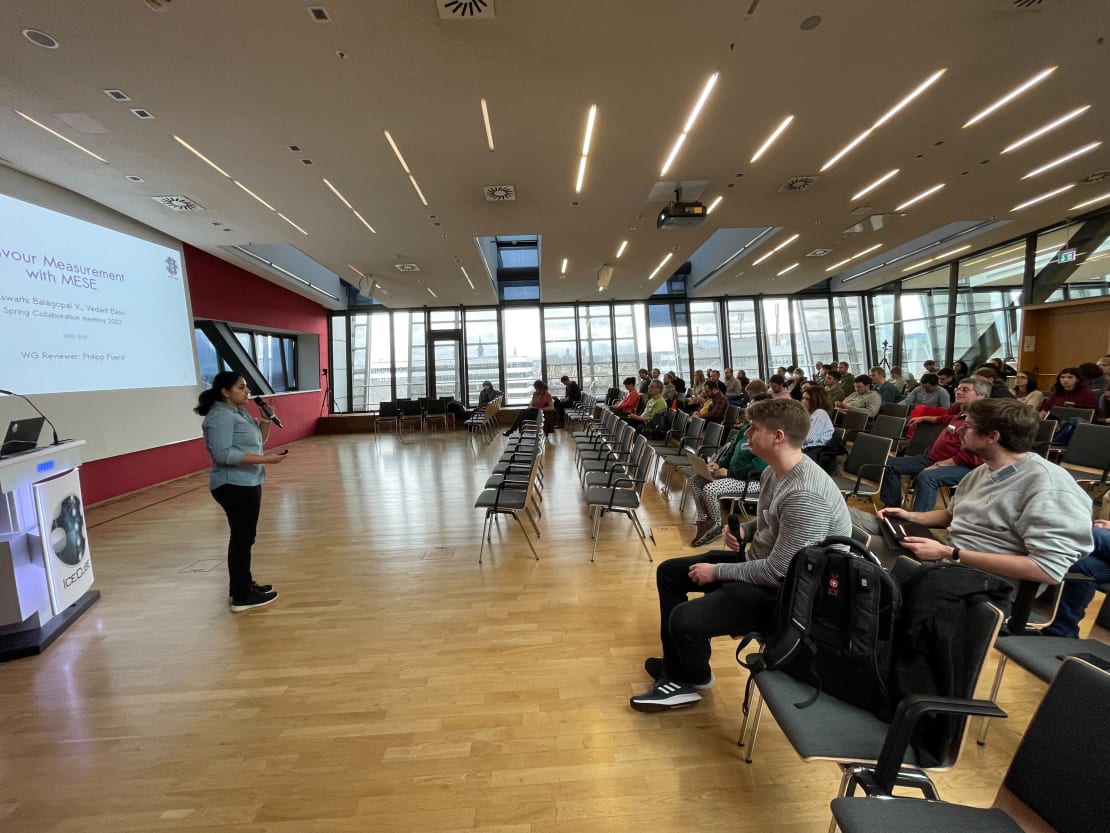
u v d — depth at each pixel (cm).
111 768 180
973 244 877
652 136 424
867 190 567
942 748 121
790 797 161
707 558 210
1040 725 103
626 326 1286
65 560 285
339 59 314
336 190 510
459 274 906
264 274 909
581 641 255
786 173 510
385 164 455
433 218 603
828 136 436
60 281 490
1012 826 101
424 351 1285
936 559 175
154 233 630
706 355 1290
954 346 1006
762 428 178
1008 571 164
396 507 527
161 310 635
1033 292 827
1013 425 177
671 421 664
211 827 155
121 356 564
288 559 384
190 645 262
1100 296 719
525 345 1293
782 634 148
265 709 210
